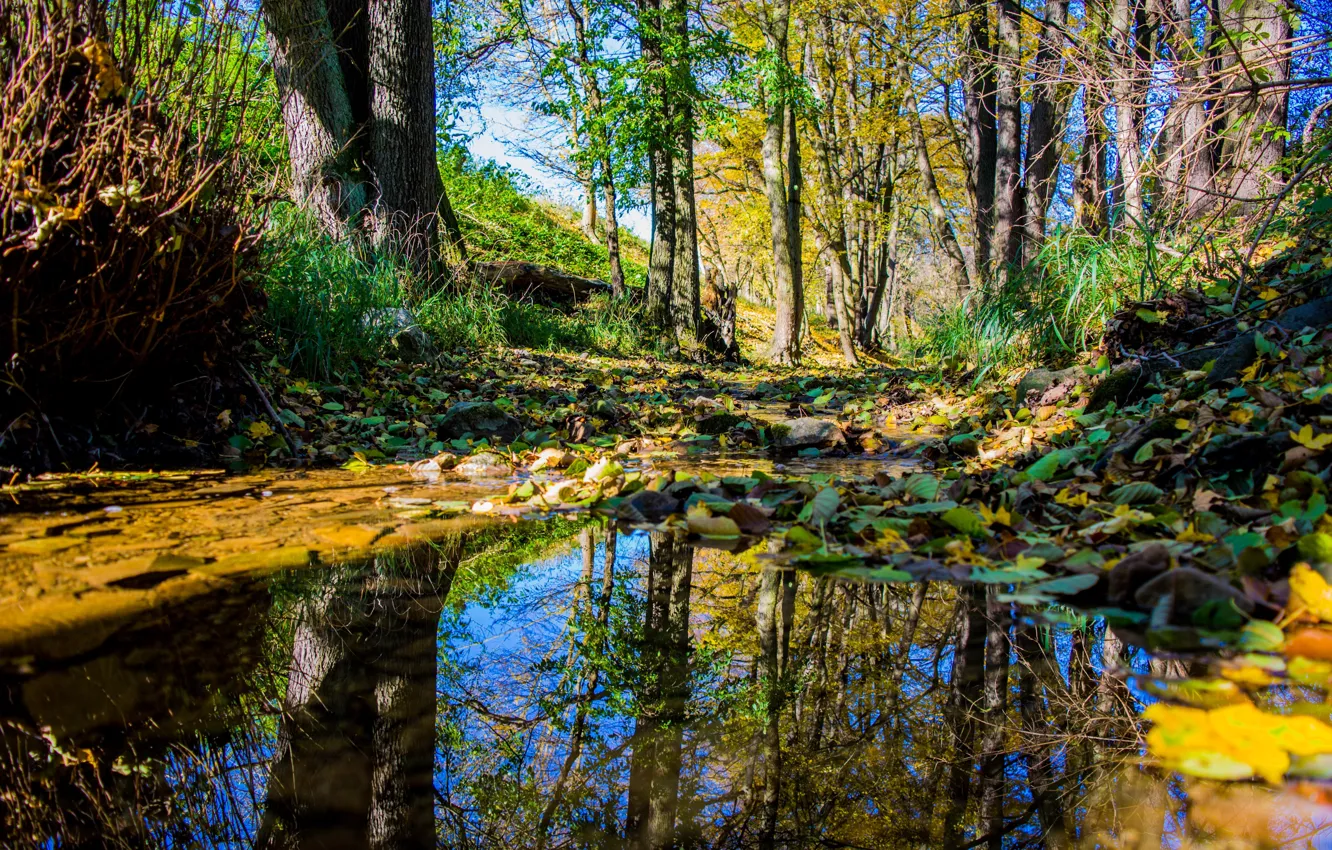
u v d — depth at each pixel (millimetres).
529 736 1420
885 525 2369
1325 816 1034
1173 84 4324
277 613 1745
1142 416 3590
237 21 3180
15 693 1309
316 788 1182
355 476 3434
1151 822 1122
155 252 2793
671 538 2617
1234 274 5113
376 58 8266
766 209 23219
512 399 5516
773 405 7219
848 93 19391
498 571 2270
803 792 1288
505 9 14336
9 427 2838
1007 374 6211
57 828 1009
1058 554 2029
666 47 11859
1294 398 2914
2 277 2498
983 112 12180
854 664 1746
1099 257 6027
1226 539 1874
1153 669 1434
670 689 1636
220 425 3580
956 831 1176
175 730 1253
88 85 2641
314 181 7348
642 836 1158
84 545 2111
